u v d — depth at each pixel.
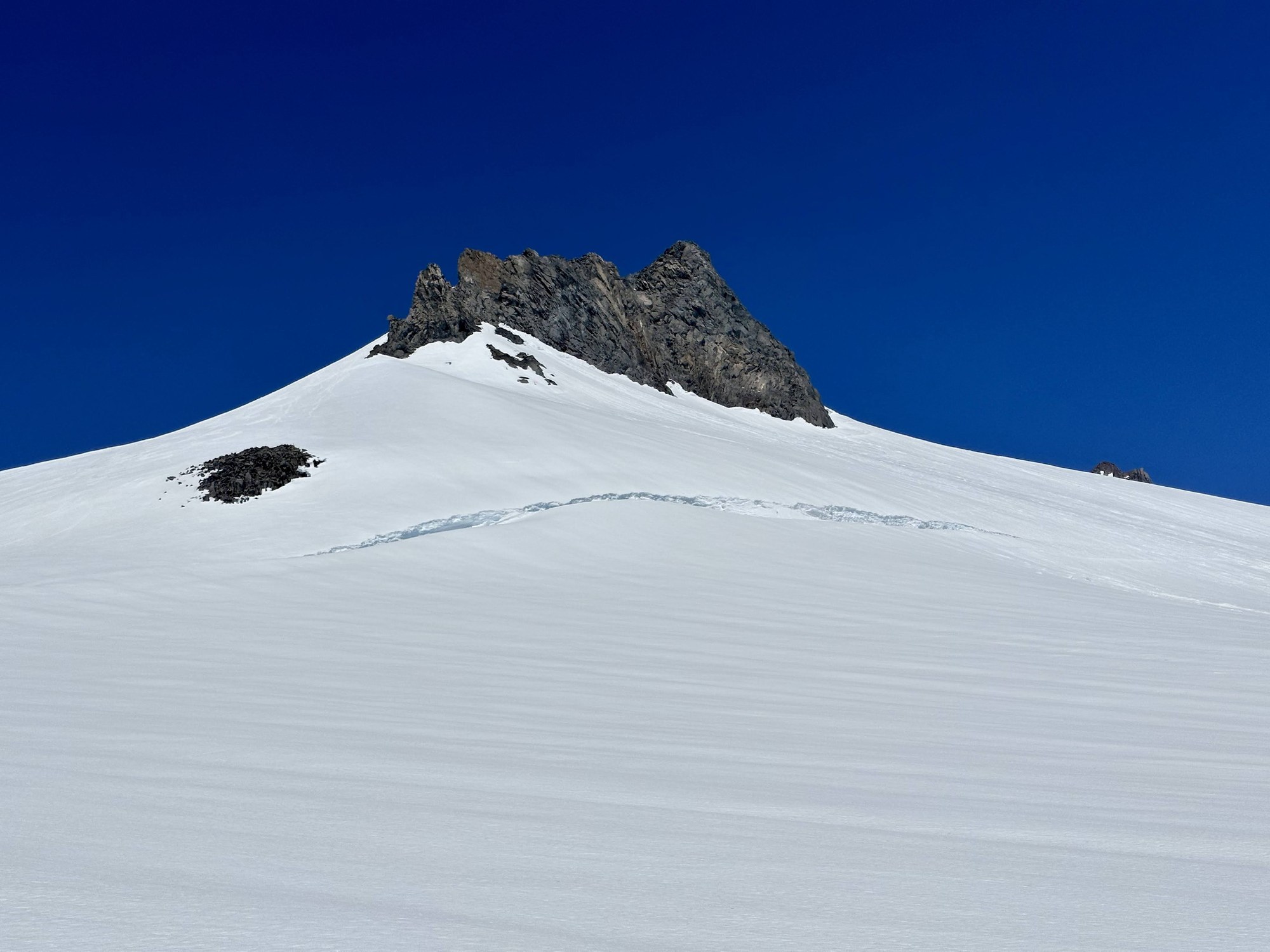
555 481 40.91
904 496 53.41
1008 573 34.88
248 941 4.31
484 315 80.62
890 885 5.68
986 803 8.18
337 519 35.72
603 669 15.84
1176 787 9.30
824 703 13.66
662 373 92.69
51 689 12.00
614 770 8.77
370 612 20.95
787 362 100.19
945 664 18.06
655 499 40.81
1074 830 7.39
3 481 51.50
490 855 5.94
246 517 36.53
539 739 10.12
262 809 6.83
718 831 6.77
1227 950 4.78
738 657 17.81
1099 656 20.09
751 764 9.41
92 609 19.17
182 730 9.77
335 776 8.03
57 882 5.06
